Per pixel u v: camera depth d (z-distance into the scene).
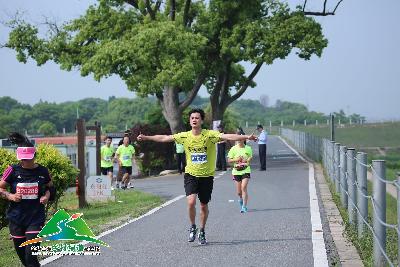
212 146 12.52
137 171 42.03
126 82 37.44
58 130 149.88
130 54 36.31
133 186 29.42
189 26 42.09
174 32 36.34
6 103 163.00
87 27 40.34
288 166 37.22
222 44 39.44
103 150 28.30
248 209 18.00
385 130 101.38
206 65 41.19
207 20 40.50
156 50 36.66
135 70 37.75
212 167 12.60
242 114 189.00
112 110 144.00
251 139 12.33
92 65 36.94
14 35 40.44
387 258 8.92
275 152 58.84
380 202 10.02
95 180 21.97
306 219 15.60
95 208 20.80
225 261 10.97
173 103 40.84
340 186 18.89
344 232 13.27
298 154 52.72
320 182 25.44
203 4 41.88
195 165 12.49
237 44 39.19
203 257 11.34
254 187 24.77
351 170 14.25
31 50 41.06
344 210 16.97
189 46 36.50
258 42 38.84
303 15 39.59
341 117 161.25
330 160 24.61
